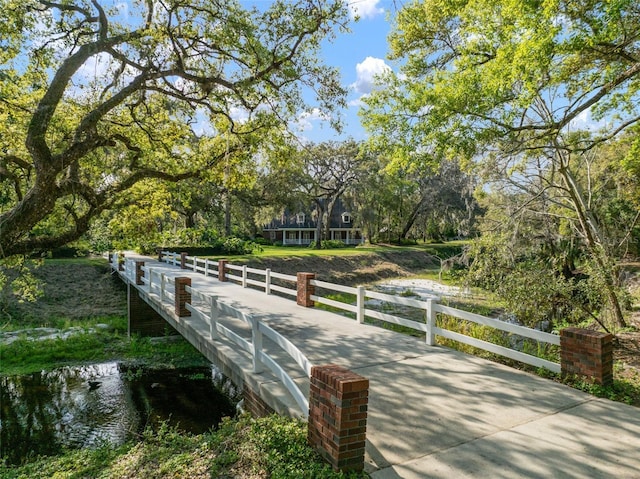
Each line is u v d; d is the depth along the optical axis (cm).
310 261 3347
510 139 944
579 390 561
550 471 371
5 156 1124
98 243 1975
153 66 1002
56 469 517
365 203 4272
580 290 1021
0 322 1961
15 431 897
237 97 1117
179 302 1073
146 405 1040
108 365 1355
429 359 696
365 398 380
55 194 1023
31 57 1024
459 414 487
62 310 2208
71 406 1034
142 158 1361
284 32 1024
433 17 1221
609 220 1784
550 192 1477
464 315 717
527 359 638
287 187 3803
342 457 372
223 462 422
